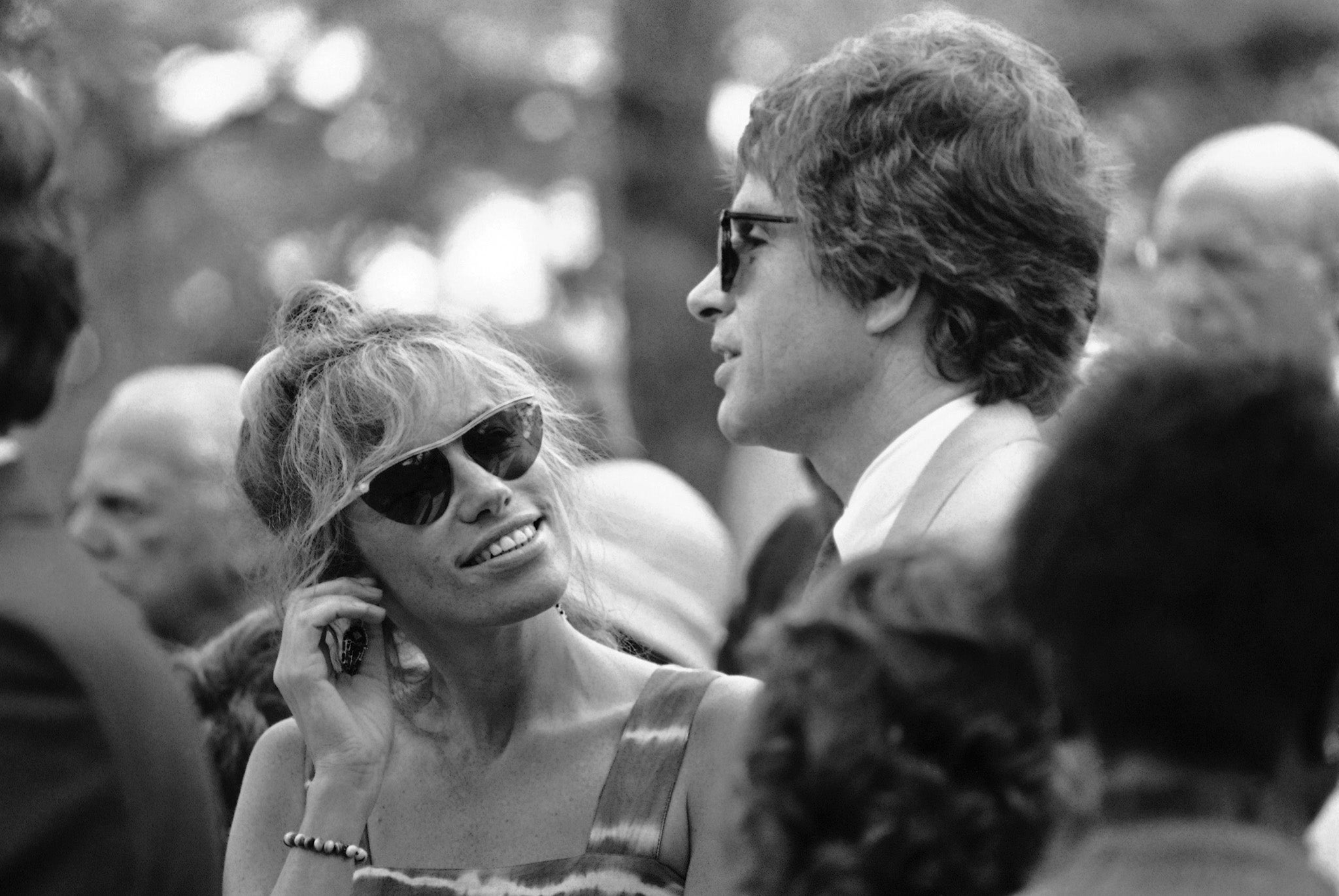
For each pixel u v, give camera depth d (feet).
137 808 21.12
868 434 30.32
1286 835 16.14
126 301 116.06
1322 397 16.30
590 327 120.26
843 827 18.51
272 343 31.91
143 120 114.73
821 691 18.74
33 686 21.02
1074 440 16.83
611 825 28.07
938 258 29.04
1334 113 106.32
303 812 30.78
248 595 38.40
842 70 30.12
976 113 29.35
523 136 125.18
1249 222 42.29
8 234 22.38
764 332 30.55
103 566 49.70
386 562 29.27
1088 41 105.50
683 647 40.83
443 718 30.40
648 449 97.35
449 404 28.99
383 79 121.90
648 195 99.04
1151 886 15.60
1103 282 45.70
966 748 18.43
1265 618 15.78
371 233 126.11
